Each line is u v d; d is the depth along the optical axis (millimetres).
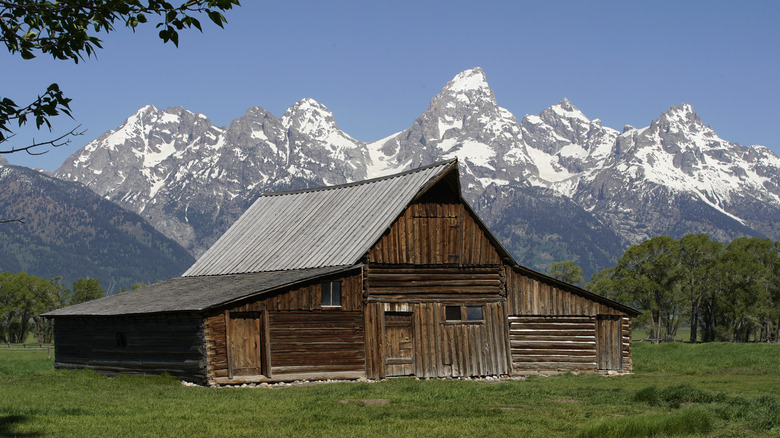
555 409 26453
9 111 14148
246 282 41875
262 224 52156
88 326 44625
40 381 35844
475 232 43719
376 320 40500
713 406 25266
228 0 13766
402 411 25656
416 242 42125
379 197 44719
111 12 14188
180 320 37469
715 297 128000
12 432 21422
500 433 21578
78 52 14617
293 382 37562
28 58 14469
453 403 28141
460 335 42594
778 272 128625
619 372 45844
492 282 44000
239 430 21906
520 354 44250
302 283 38594
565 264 148875
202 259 52125
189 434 21281
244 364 36906
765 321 124438
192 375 36406
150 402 28109
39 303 144875
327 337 39000
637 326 129500
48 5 14094
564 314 45375
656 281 129625
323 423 23078
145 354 39688
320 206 49562
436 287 42375
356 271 40344
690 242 128500
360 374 39594
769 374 43281
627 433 20953
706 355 60875
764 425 22859
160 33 13945
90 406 26812
